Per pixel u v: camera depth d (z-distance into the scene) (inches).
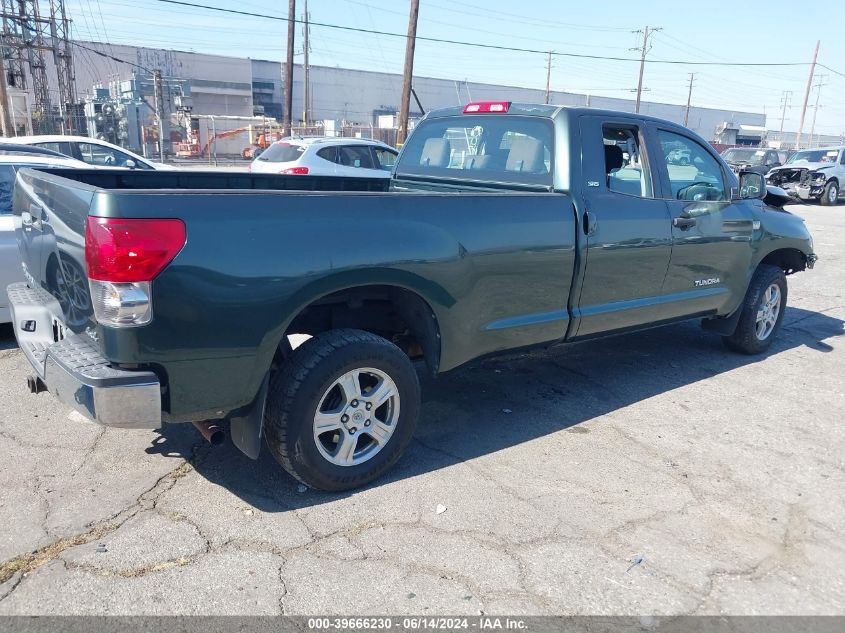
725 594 113.7
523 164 181.5
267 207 120.6
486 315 156.6
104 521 127.2
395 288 148.4
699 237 203.2
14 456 150.7
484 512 135.3
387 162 521.7
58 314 134.2
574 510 137.3
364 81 2711.6
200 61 2317.9
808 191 888.3
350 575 114.4
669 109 3437.5
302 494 139.9
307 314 148.7
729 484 150.8
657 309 198.5
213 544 121.6
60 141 461.4
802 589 115.8
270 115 2593.5
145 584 110.0
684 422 184.2
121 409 112.4
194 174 186.9
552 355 238.5
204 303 115.0
